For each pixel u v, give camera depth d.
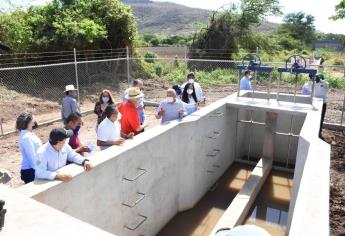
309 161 4.47
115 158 4.60
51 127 10.71
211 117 7.32
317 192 3.65
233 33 25.83
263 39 27.83
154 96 15.33
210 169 7.76
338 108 13.52
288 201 7.31
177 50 29.12
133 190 5.15
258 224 6.48
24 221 2.64
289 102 8.19
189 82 7.99
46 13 17.28
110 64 17.98
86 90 15.34
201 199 7.42
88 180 4.14
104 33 17.30
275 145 9.23
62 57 16.55
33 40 16.30
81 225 2.61
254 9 26.28
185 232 6.21
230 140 8.88
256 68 8.00
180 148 6.43
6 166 7.48
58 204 3.71
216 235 2.35
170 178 6.29
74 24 16.56
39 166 3.80
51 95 14.38
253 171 8.11
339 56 34.75
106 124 5.06
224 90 16.59
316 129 5.89
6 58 15.45
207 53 25.16
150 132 5.72
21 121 4.30
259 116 9.45
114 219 4.78
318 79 8.79
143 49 29.02
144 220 5.52
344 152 7.96
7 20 16.06
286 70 7.76
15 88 14.44
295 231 2.96
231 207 6.36
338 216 4.90
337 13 18.59
